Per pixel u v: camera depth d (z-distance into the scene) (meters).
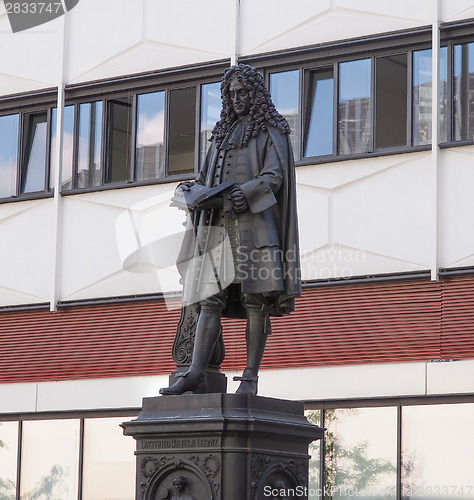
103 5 27.86
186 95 26.69
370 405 23.86
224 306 11.15
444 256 23.44
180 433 10.53
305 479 11.04
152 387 26.27
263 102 11.37
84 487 26.88
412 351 23.61
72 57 28.12
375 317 24.03
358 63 24.70
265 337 11.30
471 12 23.67
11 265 28.17
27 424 27.81
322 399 24.30
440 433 23.08
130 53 27.34
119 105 27.50
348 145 24.64
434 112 23.67
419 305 23.66
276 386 24.77
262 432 10.48
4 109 28.95
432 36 23.86
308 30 25.25
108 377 26.97
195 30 26.59
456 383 22.94
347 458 23.97
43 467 27.44
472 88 23.61
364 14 24.66
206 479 10.42
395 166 24.08
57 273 27.59
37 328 27.94
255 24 25.89
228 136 11.42
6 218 28.34
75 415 27.23
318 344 24.53
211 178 11.34
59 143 27.95
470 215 23.27
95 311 27.28
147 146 27.03
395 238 23.92
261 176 11.01
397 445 23.45
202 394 10.64
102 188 27.22
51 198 27.86
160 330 26.44
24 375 27.98
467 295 23.20
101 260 27.14
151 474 10.66
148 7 27.23
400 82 24.22
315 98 25.11
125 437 26.56
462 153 23.48
